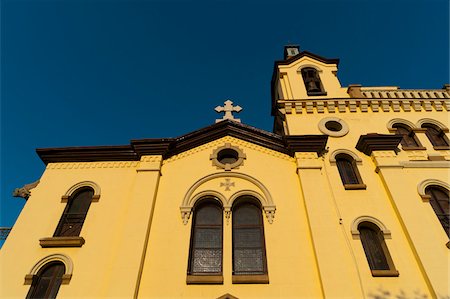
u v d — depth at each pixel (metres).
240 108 16.55
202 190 12.77
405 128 16.02
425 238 11.02
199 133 14.85
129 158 14.38
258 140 14.63
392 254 10.85
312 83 18.97
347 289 9.68
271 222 11.71
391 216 11.94
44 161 14.52
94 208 12.53
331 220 11.43
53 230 12.01
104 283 10.35
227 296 9.84
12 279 10.62
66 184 13.51
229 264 10.71
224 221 11.84
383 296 9.77
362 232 11.76
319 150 14.02
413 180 13.12
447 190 12.81
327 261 10.31
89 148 14.38
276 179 13.12
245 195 12.59
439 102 16.73
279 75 20.08
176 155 14.34
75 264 10.89
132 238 11.11
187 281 10.17
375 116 16.31
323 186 12.54
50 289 10.52
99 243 11.42
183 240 11.29
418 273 10.39
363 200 12.42
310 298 9.78
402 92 17.62
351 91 17.81
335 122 16.06
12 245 11.49
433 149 14.57
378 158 13.70
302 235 11.31
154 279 10.31
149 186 12.78
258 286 10.12
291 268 10.48
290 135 14.35
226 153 14.59
